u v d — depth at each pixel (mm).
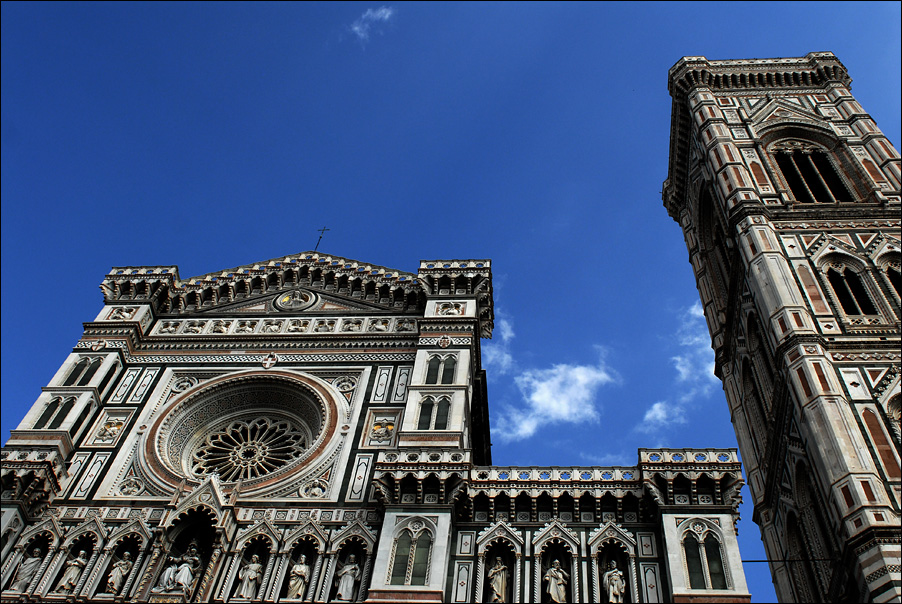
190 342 47594
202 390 43969
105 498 38094
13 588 34062
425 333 45781
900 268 47594
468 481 36188
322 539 35562
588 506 35875
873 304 45219
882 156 56406
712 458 36000
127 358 46469
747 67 67938
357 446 40125
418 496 35875
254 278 52344
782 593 43312
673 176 69812
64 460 39781
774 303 45000
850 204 51656
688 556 33156
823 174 57938
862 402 38906
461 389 41375
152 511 37344
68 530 36500
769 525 46594
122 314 48719
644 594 32688
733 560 32656
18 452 38938
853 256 48281
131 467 39812
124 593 33844
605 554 34375
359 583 33844
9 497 36844
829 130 59906
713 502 34906
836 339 42438
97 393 43375
